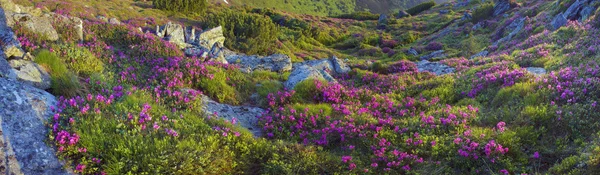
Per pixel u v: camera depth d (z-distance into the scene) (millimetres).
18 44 10344
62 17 15516
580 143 7934
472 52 35500
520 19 41094
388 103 12766
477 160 7715
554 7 36312
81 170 6449
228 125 9383
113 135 7309
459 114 10344
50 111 7879
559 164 7215
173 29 28297
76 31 15352
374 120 10477
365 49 50812
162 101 10836
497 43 36125
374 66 21516
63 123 7504
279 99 13172
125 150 6758
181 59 15617
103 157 6816
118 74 12781
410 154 8367
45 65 9953
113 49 15805
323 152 8539
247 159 7879
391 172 7652
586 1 30391
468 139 8250
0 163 6238
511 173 7340
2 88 7805
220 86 13633
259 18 45125
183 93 11906
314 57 44594
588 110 9086
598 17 21609
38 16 13625
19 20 12500
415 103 12586
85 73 11500
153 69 14219
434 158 8086
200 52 20859
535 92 11375
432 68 21156
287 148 8438
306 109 11391
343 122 10328
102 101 8664
